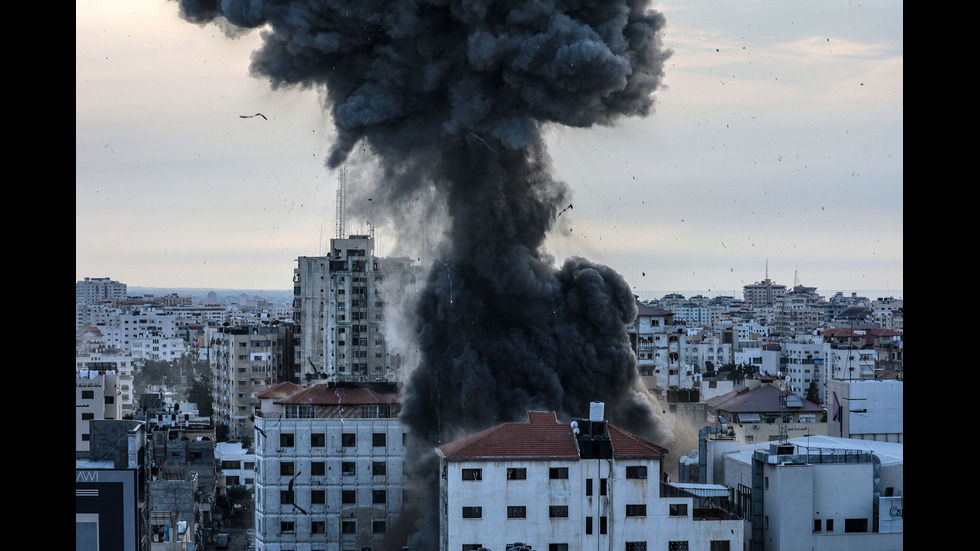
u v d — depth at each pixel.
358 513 193.88
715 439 153.00
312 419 195.50
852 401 190.25
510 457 130.88
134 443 145.50
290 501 194.50
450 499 130.62
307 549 193.75
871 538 132.12
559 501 131.12
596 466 131.50
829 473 135.75
